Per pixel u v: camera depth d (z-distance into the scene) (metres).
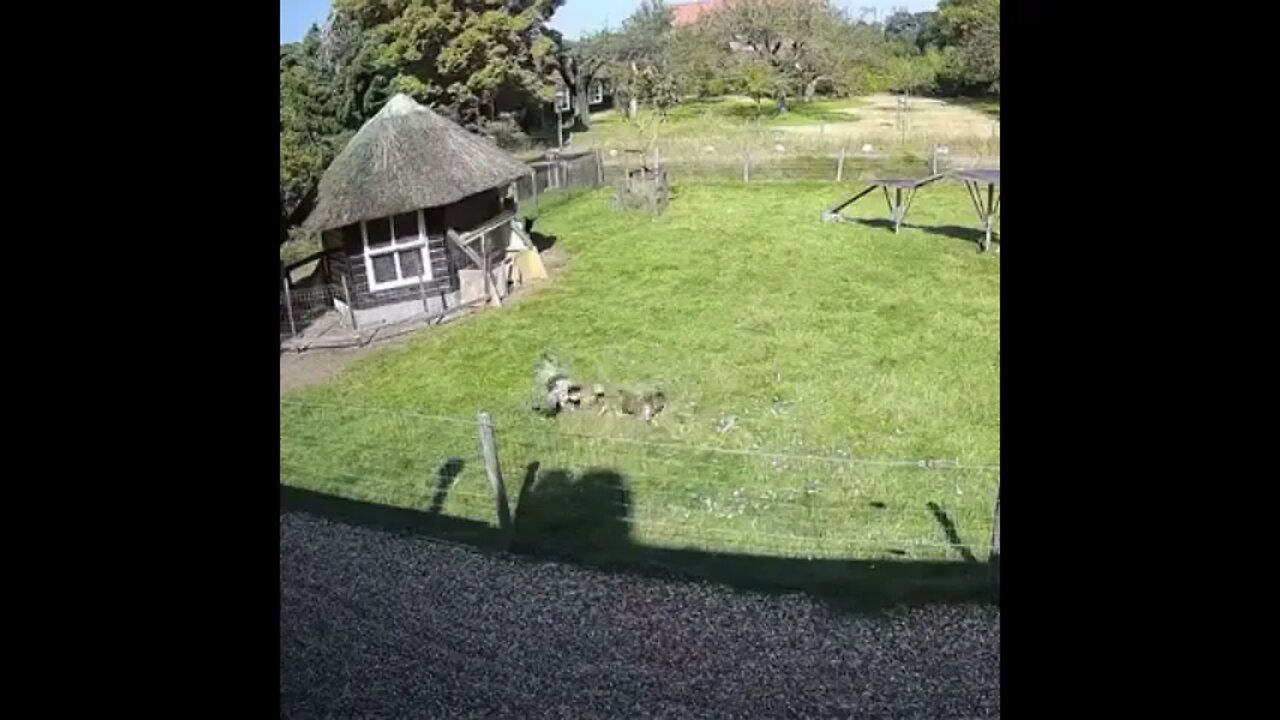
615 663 4.11
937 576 4.47
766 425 5.64
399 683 4.03
